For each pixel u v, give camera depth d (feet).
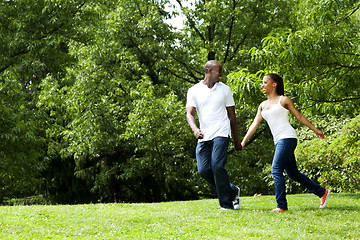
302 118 25.27
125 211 27.68
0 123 75.25
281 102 25.62
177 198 93.66
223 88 25.94
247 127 78.02
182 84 80.38
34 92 98.63
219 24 74.90
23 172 83.10
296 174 26.53
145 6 80.33
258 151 80.53
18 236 19.86
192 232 20.20
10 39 62.49
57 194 96.17
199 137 25.05
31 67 74.79
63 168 94.32
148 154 77.00
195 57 75.46
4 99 77.41
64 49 94.99
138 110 70.74
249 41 75.15
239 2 74.79
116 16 78.48
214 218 23.73
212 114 25.53
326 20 34.91
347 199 34.19
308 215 24.23
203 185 82.07
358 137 47.09
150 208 29.32
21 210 27.71
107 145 79.51
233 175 81.00
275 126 25.61
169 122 72.23
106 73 77.15
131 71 81.25
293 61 34.09
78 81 76.59
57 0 61.72
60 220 24.13
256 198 36.55
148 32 75.82
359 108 38.14
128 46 83.46
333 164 49.85
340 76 35.70
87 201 95.20
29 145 80.38
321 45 33.60
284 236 19.17
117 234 20.31
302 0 74.23
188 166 78.33
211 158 25.64
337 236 19.31
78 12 68.28
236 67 73.77
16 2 62.54
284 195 25.79
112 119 77.00
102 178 83.25
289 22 73.36
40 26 63.31
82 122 77.36
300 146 51.01
